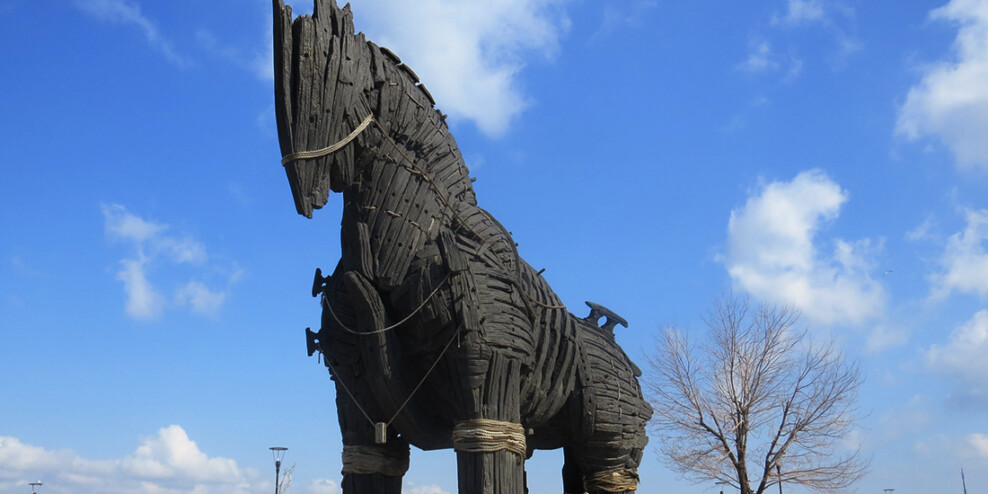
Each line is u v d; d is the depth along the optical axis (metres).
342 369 6.20
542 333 6.61
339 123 5.46
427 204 6.01
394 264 5.82
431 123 6.24
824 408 15.80
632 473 7.64
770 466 15.46
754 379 15.96
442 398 6.12
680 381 16.14
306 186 5.30
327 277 6.40
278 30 5.29
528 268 6.84
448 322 5.78
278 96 5.30
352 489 6.19
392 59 6.10
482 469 5.75
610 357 7.54
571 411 6.98
